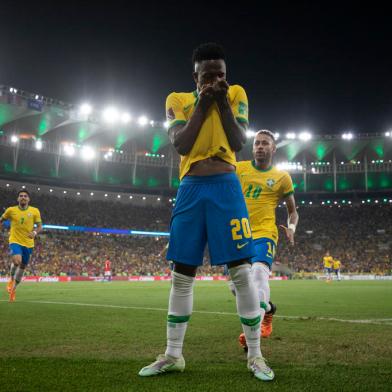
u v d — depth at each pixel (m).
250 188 5.73
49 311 8.09
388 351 4.25
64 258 46.41
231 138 3.53
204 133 3.55
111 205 58.97
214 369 3.45
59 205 54.38
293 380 3.08
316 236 58.47
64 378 3.07
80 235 52.84
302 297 13.79
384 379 3.11
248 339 3.45
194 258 3.45
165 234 55.28
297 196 66.81
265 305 4.71
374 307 9.88
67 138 54.03
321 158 62.44
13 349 4.21
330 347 4.47
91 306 9.40
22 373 3.21
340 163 62.97
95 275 44.38
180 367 3.37
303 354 4.10
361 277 46.84
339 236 57.97
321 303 11.16
